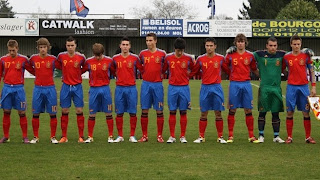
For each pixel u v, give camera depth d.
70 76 11.79
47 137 12.73
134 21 43.66
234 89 11.71
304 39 46.59
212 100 11.73
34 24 43.28
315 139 12.34
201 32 43.53
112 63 11.86
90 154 10.14
